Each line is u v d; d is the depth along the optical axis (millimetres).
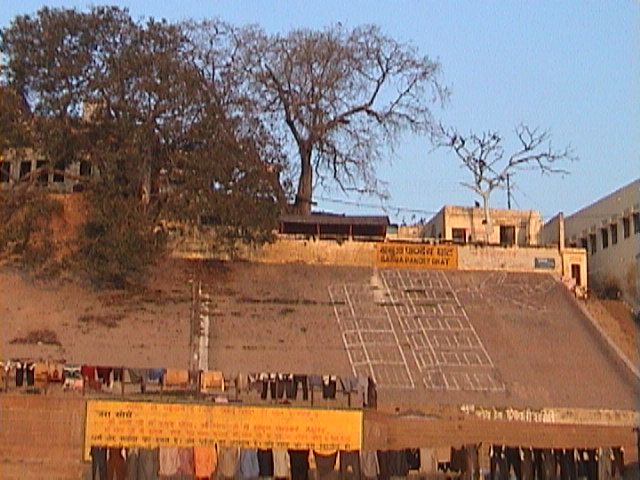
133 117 53469
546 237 70125
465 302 54000
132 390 42188
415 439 39812
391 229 73000
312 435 33625
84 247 51688
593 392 44844
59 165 56125
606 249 64312
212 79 59344
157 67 53938
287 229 61781
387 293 54562
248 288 53656
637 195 60531
